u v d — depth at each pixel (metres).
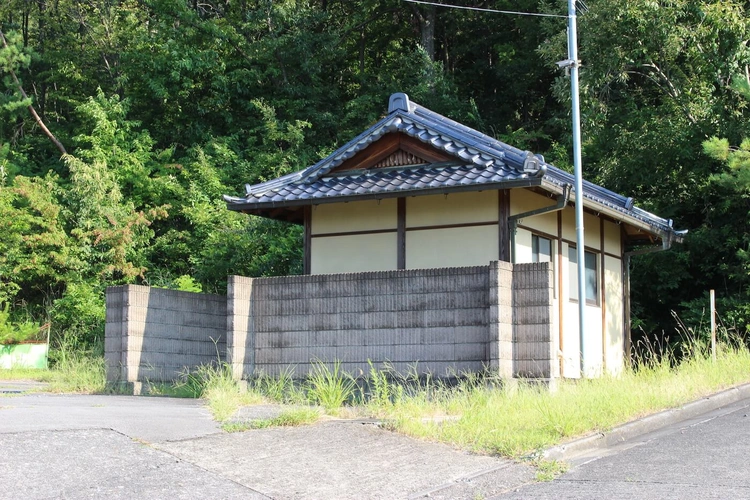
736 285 19.17
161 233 25.52
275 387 10.85
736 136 18.41
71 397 11.26
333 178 13.45
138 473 6.01
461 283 10.63
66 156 23.25
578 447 7.50
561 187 12.12
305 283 11.59
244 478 6.14
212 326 13.80
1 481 5.55
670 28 18.77
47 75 31.80
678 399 9.55
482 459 6.95
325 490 6.00
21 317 21.73
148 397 11.52
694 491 5.92
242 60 29.38
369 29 33.56
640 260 19.27
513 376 10.27
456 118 27.91
